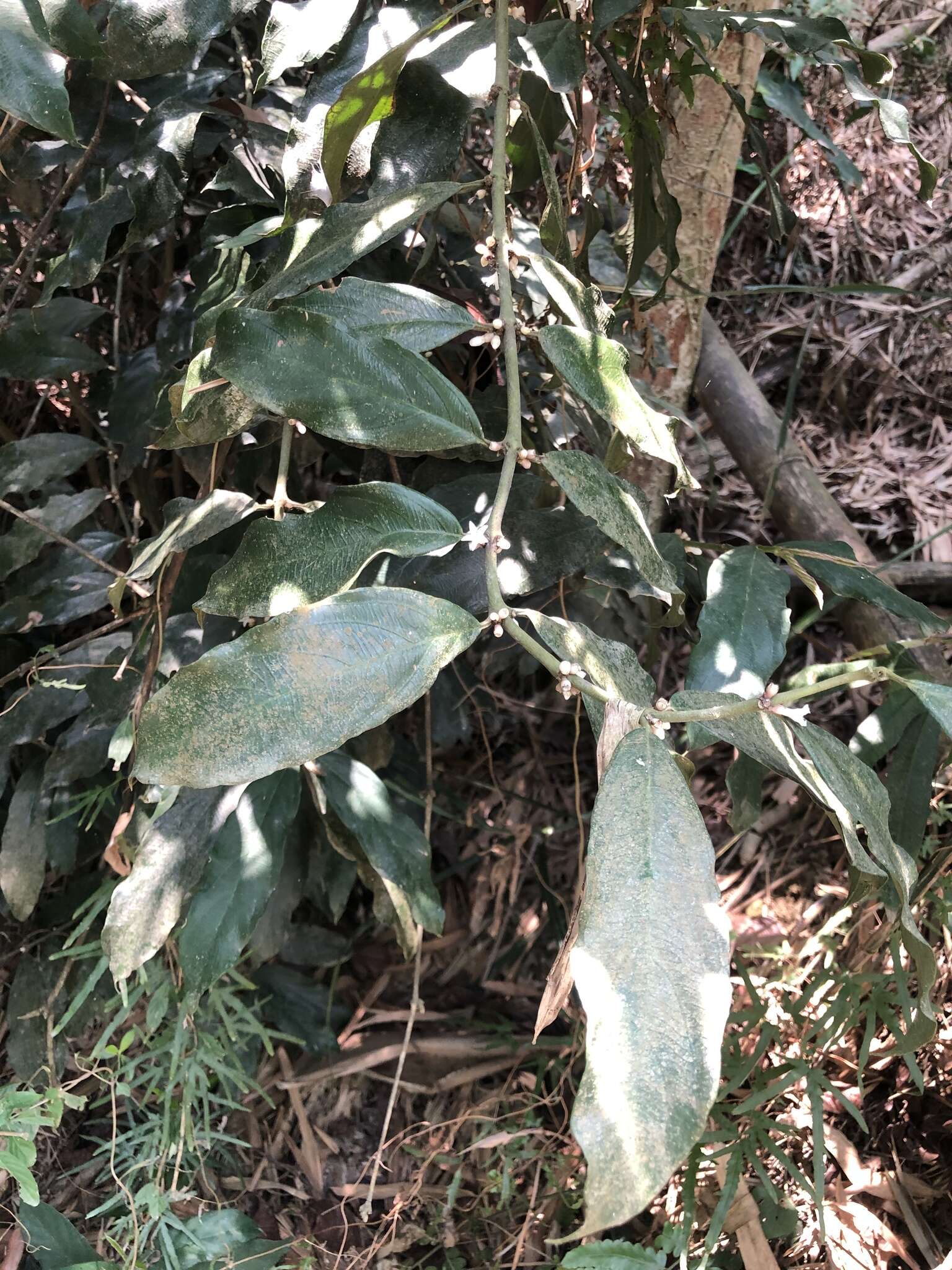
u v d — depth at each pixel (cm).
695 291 100
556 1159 106
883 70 68
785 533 136
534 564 72
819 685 44
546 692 141
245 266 76
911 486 156
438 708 111
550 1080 116
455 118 61
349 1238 106
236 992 115
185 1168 103
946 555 148
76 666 84
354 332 50
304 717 38
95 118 82
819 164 172
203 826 81
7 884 99
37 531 89
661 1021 33
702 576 109
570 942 42
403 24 60
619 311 94
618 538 48
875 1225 99
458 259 97
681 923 35
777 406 169
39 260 95
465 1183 110
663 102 79
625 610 108
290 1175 110
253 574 48
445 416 49
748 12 69
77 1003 91
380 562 75
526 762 141
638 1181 31
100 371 97
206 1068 107
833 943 109
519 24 64
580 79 63
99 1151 97
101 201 80
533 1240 103
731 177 112
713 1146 101
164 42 60
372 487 48
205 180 91
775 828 135
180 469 105
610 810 37
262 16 85
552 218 62
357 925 130
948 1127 102
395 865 86
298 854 99
